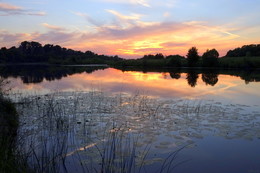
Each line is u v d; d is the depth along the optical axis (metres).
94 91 14.98
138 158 4.93
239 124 7.46
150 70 45.06
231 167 4.62
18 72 37.66
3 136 4.90
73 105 10.33
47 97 12.38
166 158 4.97
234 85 18.53
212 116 8.52
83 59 97.31
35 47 111.56
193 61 54.06
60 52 115.12
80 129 6.87
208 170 4.50
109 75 30.97
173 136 6.32
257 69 44.19
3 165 3.51
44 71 41.34
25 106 9.91
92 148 5.43
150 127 7.14
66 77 27.31
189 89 16.19
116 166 4.52
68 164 4.62
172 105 10.58
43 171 4.09
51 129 6.81
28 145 5.36
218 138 6.18
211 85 18.53
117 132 6.55
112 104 10.70
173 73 35.03
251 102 11.38
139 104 10.75
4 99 7.59
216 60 50.31
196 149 5.47
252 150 5.42
